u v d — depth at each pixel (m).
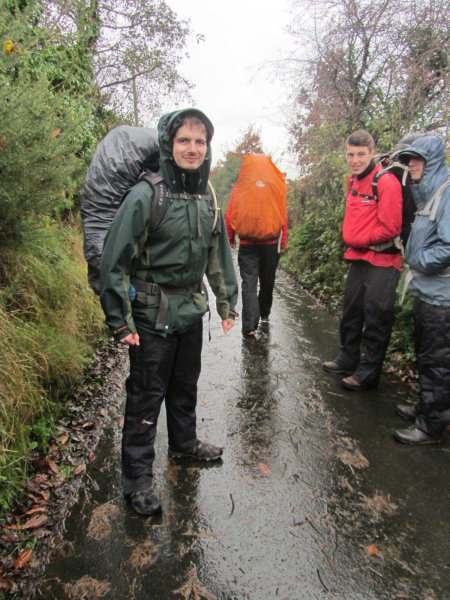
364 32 6.75
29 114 2.67
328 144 7.57
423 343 2.81
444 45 5.64
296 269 9.12
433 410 2.83
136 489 2.30
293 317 5.88
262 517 2.25
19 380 2.54
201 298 2.32
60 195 3.02
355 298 3.69
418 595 1.84
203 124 1.99
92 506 2.31
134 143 2.84
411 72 5.93
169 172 2.02
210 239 2.25
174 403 2.61
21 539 2.06
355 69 7.22
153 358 2.20
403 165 3.16
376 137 6.64
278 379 3.88
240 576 1.91
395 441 2.92
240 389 3.69
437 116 5.59
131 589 1.84
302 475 2.58
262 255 4.93
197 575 1.91
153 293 2.14
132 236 1.98
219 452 2.71
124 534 2.13
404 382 3.78
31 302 3.18
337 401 3.47
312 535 2.14
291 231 10.33
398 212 3.18
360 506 2.34
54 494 2.38
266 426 3.12
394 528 2.19
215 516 2.26
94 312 4.20
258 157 4.64
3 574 1.87
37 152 2.64
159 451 2.80
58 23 4.81
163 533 2.14
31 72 4.09
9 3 2.88
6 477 2.21
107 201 2.83
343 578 1.91
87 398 3.37
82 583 1.86
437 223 2.61
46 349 3.00
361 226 3.36
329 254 7.06
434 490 2.46
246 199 4.59
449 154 4.32
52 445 2.75
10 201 2.61
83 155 5.15
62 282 3.68
